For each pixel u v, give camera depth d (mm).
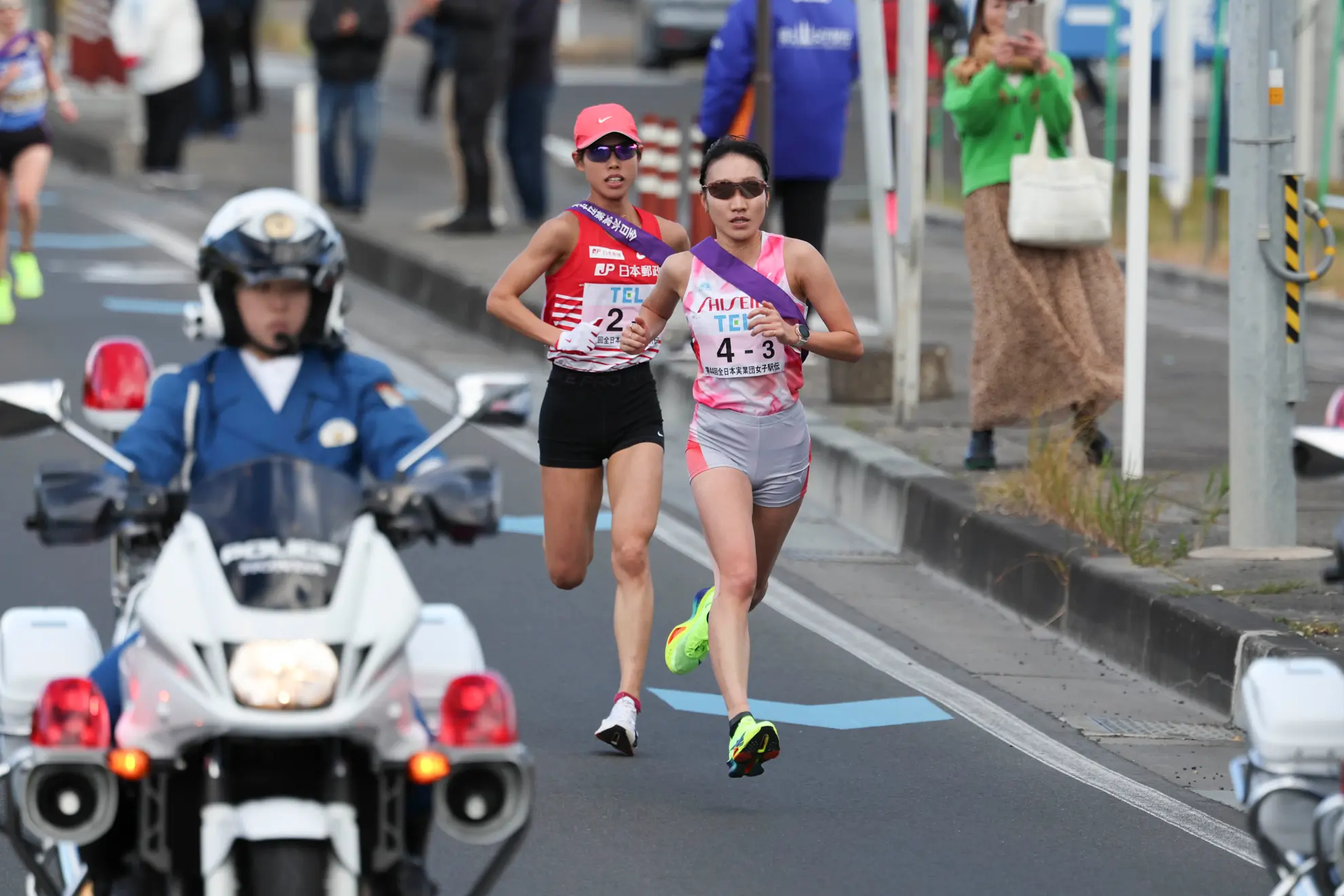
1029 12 38594
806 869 22453
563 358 26656
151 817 16328
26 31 59219
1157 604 30203
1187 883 22266
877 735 27500
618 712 26062
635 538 26344
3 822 17578
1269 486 32906
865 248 72062
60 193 85000
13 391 17328
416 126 104938
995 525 34562
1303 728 17766
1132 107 36344
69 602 32406
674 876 22109
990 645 32156
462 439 45719
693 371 47969
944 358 46500
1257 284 32750
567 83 119875
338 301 18391
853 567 36750
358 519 16578
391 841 16516
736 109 48719
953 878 22297
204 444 18469
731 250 24984
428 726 18062
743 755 23859
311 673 15531
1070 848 23312
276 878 15477
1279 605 29812
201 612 15805
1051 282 38062
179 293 63438
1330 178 75250
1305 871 17375
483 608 32906
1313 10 66375
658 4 126625
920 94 42688
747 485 25281
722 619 24719
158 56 84250
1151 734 27922
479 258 64812
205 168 89000
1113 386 37625
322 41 73688
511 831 16391
